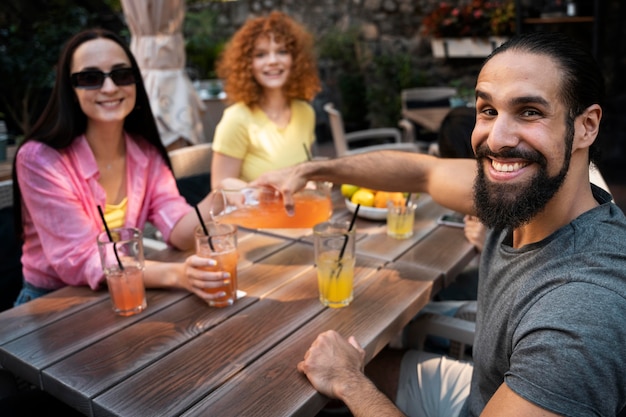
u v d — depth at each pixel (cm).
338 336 122
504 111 97
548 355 85
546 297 93
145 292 152
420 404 150
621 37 281
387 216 196
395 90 659
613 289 87
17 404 143
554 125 94
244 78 262
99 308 143
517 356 91
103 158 187
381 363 170
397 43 664
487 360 112
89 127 181
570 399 83
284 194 166
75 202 168
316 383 110
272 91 271
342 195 244
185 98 344
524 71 94
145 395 107
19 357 120
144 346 124
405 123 464
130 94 179
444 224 204
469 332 161
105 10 575
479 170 105
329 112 419
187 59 705
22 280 207
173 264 154
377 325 132
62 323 135
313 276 161
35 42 496
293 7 709
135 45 341
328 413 181
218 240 141
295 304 143
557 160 95
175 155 267
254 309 141
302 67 274
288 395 107
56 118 172
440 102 520
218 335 128
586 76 93
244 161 271
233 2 735
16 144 396
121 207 192
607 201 107
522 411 87
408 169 160
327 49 680
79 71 168
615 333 83
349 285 141
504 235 119
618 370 83
